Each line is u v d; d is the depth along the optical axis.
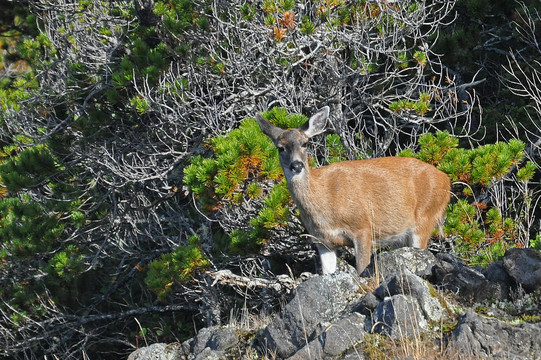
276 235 14.55
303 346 9.20
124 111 18.44
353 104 19.22
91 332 19.66
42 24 22.95
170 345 10.48
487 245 14.02
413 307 8.76
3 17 29.53
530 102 19.33
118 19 19.69
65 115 19.73
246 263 17.14
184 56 17.53
